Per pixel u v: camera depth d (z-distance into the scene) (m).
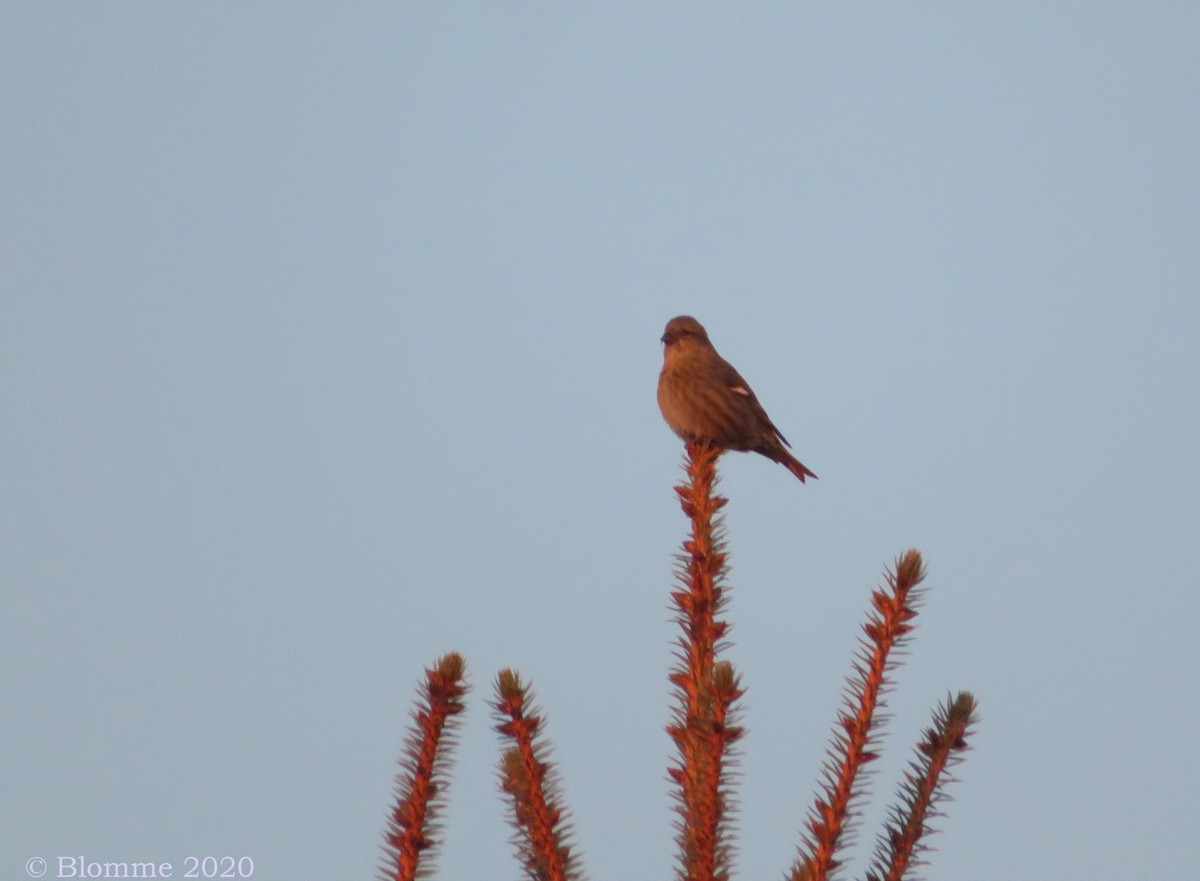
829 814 7.79
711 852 7.53
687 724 8.16
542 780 8.04
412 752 7.92
